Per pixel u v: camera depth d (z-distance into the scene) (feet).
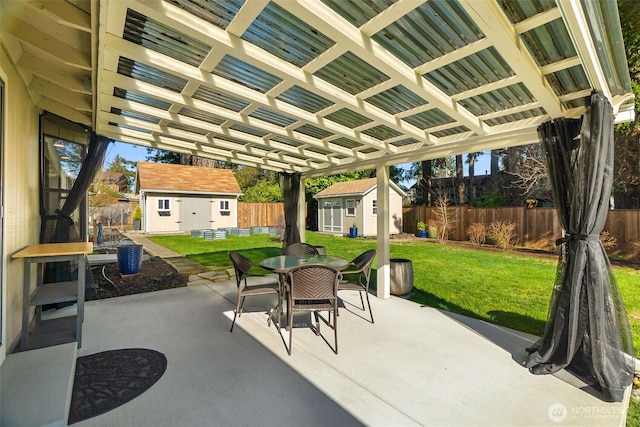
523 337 11.07
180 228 51.44
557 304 8.93
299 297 10.26
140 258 20.80
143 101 10.11
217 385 7.98
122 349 9.91
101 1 5.12
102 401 7.22
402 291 16.34
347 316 13.21
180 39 6.75
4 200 8.21
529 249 33.63
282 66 7.29
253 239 42.73
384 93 8.99
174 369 8.74
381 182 15.71
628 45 21.86
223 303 14.90
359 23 5.97
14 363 8.02
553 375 8.54
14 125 9.22
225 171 61.05
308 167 20.49
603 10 5.18
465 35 6.25
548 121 9.54
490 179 52.42
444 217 41.57
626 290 17.15
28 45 8.13
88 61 7.95
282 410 7.04
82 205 15.84
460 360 9.39
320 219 56.59
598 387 7.95
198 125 11.77
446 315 13.33
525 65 6.53
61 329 11.21
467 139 11.88
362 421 6.71
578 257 8.30
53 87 10.64
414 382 8.21
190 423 6.59
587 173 8.12
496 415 6.93
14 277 9.29
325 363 9.17
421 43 6.53
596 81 7.37
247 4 5.41
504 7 5.29
